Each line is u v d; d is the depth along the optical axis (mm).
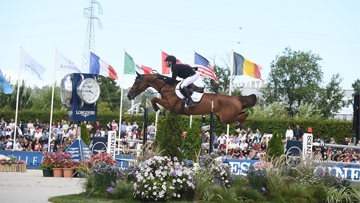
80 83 23047
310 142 19172
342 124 38562
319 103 62688
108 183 13953
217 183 14234
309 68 64500
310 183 15117
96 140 24641
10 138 32531
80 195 14023
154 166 13453
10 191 14945
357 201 14195
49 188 16062
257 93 66812
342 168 20328
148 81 19375
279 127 38875
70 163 20922
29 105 57312
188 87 19250
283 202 13828
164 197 13164
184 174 13453
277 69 65125
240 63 27391
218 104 19891
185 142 20562
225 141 28984
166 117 16891
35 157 27656
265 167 14898
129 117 40438
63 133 31594
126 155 24594
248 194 13852
